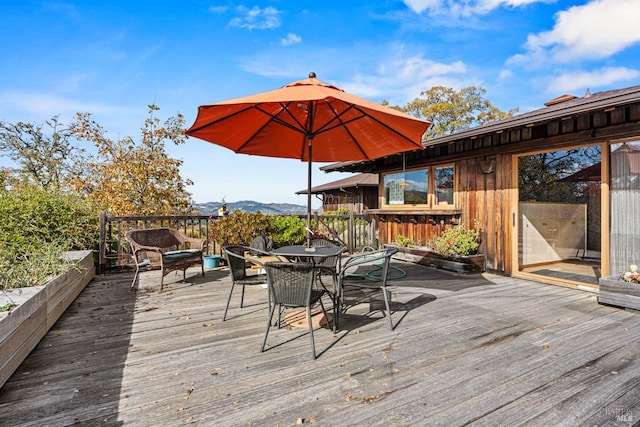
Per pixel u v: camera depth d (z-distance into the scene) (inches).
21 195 207.5
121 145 428.8
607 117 164.6
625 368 93.6
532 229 227.6
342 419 72.4
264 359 101.0
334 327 121.9
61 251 176.6
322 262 167.6
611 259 167.8
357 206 655.8
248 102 102.2
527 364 96.5
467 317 137.2
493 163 225.9
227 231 255.3
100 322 133.3
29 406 77.3
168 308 151.5
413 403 78.1
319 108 152.7
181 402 79.0
